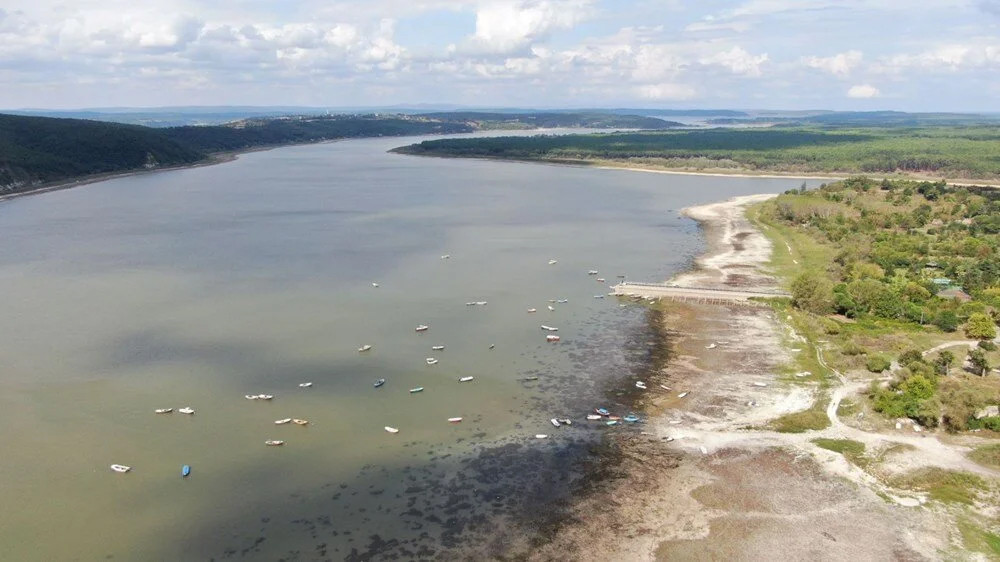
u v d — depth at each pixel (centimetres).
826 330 12681
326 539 6888
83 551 6675
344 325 12794
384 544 6825
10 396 9738
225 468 8088
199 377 10456
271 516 7238
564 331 12775
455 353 11606
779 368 11062
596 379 10675
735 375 10806
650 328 12975
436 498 7581
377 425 9138
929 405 9138
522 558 6656
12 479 7781
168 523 7106
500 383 10488
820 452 8494
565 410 9638
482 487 7794
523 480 7931
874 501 7556
